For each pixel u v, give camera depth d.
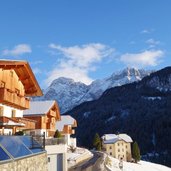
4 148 16.23
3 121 30.69
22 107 40.56
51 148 34.06
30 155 19.19
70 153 60.34
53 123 68.06
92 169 46.25
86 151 71.88
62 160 34.81
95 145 108.25
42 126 59.56
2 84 34.69
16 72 39.09
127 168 69.62
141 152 183.75
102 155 73.88
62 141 35.72
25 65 36.75
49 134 64.38
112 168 57.22
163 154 172.75
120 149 128.12
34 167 20.09
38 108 61.28
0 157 14.69
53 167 34.16
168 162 163.12
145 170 77.56
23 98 40.22
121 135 134.88
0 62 33.47
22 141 20.98
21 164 17.06
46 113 59.59
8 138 18.89
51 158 34.12
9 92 34.53
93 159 63.00
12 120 33.22
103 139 133.50
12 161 15.51
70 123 83.00
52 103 63.78
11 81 37.31
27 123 42.12
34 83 41.84
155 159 170.38
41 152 22.69
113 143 128.25
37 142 24.25
